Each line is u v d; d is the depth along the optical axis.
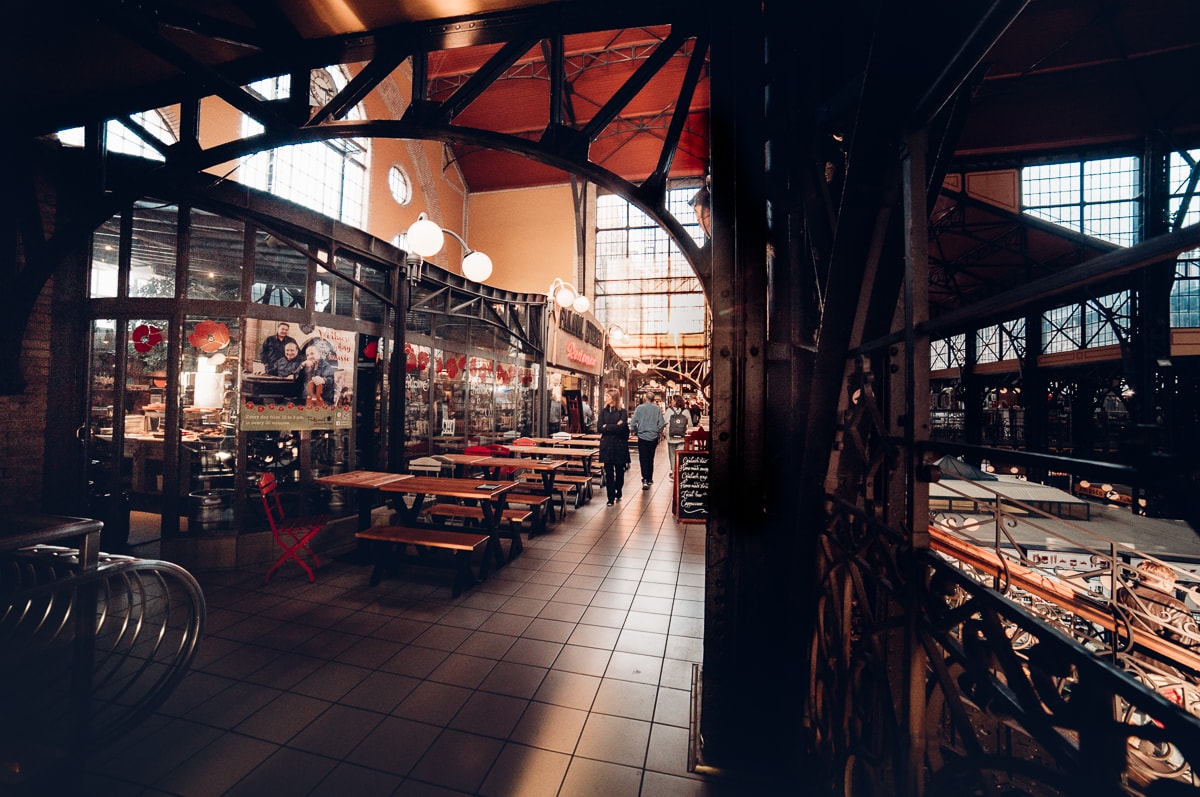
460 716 2.71
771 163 2.40
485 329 9.18
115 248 4.99
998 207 10.95
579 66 13.72
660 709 2.81
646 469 9.20
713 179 2.41
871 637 1.57
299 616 3.83
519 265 18.78
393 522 6.10
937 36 1.27
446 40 3.16
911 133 1.37
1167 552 6.08
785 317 2.37
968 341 14.91
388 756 2.41
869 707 1.82
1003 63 8.19
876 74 1.37
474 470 7.64
